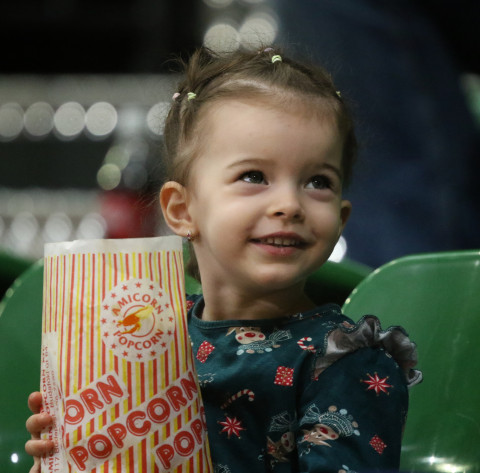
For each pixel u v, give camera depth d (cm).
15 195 1412
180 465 365
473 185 798
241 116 419
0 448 501
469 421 452
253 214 407
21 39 2108
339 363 397
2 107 1529
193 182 438
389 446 383
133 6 1995
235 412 411
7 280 614
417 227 794
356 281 575
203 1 1783
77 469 362
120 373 363
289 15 818
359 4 787
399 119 792
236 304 434
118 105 1507
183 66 545
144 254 373
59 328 370
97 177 1346
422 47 788
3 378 512
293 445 402
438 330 475
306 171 412
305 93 424
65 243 375
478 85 884
